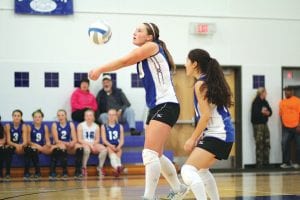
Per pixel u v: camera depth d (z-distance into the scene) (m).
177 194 6.74
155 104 6.41
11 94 16.19
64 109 16.48
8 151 14.20
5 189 10.74
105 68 6.18
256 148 17.48
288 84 18.62
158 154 6.36
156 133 6.29
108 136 15.22
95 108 15.95
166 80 6.45
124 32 17.02
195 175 5.77
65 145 14.93
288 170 16.88
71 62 16.59
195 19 17.58
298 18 18.44
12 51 16.22
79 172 14.73
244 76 17.95
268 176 14.34
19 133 14.76
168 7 17.38
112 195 9.31
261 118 17.44
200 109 5.90
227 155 6.04
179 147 17.47
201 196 5.67
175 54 17.41
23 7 16.22
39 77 16.39
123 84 16.92
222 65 17.75
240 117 17.89
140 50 6.31
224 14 17.81
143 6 17.19
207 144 5.90
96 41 6.96
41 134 14.94
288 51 18.34
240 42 17.95
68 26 16.59
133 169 15.49
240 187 10.94
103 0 16.84
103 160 15.08
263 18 18.14
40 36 16.41
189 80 17.59
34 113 14.92
